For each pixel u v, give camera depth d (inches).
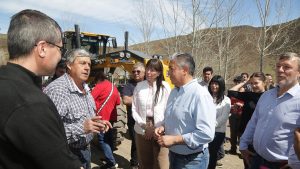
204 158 117.6
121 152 241.4
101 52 418.9
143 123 151.3
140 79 191.6
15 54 58.4
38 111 51.8
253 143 121.2
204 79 230.7
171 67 117.4
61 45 63.5
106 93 198.2
